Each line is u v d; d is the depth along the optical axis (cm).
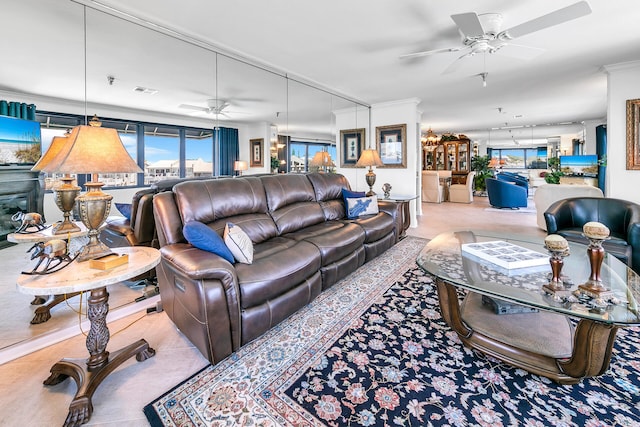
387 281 273
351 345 175
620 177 342
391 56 309
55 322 198
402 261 330
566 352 148
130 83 353
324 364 158
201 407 130
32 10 212
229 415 126
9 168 325
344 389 140
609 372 148
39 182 352
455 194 846
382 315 210
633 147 332
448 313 174
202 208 220
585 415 122
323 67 340
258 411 128
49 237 195
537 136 1038
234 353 169
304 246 227
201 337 156
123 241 241
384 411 127
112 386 142
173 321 189
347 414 125
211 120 454
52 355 169
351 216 354
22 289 115
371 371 152
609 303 131
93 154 140
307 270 212
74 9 211
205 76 351
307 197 330
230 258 183
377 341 179
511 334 164
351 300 234
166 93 387
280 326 197
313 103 502
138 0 203
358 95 479
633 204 286
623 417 121
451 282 162
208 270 152
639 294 142
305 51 294
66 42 260
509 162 1182
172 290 179
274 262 195
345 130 579
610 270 175
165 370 154
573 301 135
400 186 529
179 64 314
